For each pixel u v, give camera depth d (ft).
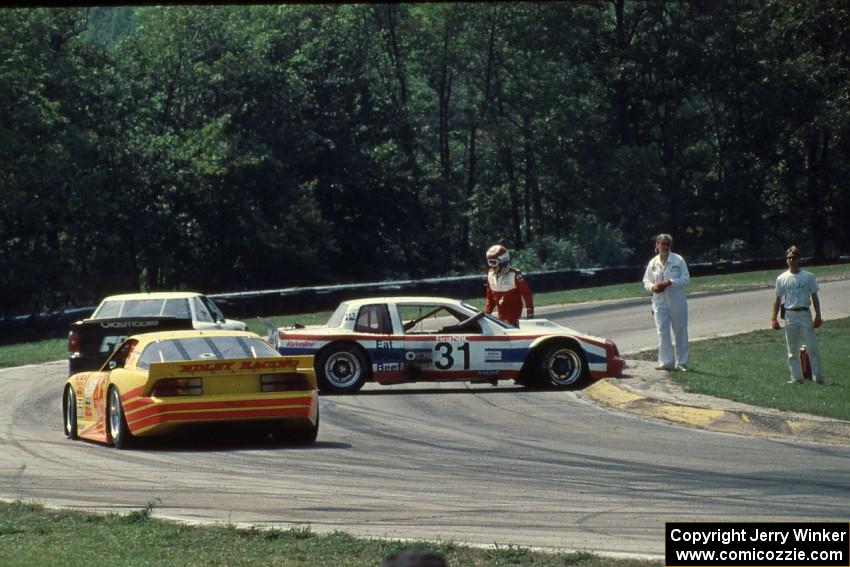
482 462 102.06
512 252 590.55
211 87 561.43
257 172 538.06
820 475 92.73
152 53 558.97
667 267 165.07
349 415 138.62
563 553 64.23
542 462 101.60
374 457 105.60
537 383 167.12
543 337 163.53
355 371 160.97
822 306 283.79
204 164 505.66
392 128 612.70
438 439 118.01
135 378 112.16
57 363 219.20
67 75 494.18
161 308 175.22
